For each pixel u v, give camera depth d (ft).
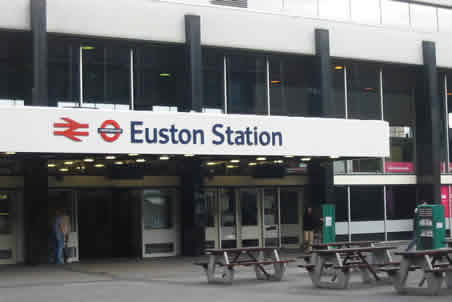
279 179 85.15
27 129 56.03
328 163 82.99
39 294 44.80
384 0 93.56
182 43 76.74
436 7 96.99
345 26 87.45
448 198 95.25
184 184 77.41
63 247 71.00
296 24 83.82
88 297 42.86
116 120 59.26
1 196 70.95
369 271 51.31
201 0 84.79
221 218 82.28
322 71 83.87
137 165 76.38
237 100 81.61
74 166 74.33
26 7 68.44
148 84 76.89
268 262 51.19
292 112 84.69
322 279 53.26
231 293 44.11
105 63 74.90
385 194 91.61
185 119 62.08
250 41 80.79
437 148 92.17
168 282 51.67
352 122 70.49
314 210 85.66
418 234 65.82
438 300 39.06
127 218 77.97
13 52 70.85
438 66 94.02
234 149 64.13
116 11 73.61
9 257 70.74
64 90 72.59
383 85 92.07
